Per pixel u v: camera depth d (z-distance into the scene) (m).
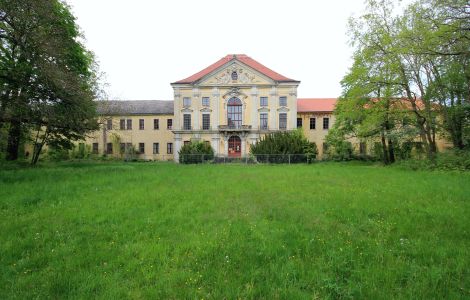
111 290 3.43
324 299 3.24
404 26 20.58
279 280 3.66
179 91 45.34
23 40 14.73
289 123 44.41
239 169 21.34
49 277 3.74
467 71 17.78
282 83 44.62
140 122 51.12
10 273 3.90
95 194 9.43
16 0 13.28
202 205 8.02
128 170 18.48
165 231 5.65
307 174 16.89
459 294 3.30
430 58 17.16
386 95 22.80
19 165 19.56
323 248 4.73
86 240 5.20
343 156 35.88
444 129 21.86
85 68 24.62
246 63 44.97
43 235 5.36
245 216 6.79
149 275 3.79
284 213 7.05
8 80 15.09
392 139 24.78
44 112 15.71
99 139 50.38
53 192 9.41
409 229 5.69
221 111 45.03
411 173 16.50
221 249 4.68
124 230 5.74
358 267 4.02
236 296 3.30
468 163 16.53
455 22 14.36
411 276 3.74
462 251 4.48
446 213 6.81
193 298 3.29
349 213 6.99
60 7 20.36
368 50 23.06
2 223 6.07
